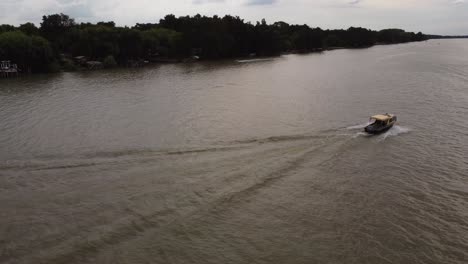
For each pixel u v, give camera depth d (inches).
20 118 3169.3
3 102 3846.0
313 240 1505.9
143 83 5162.4
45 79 5625.0
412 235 1549.0
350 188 1909.4
